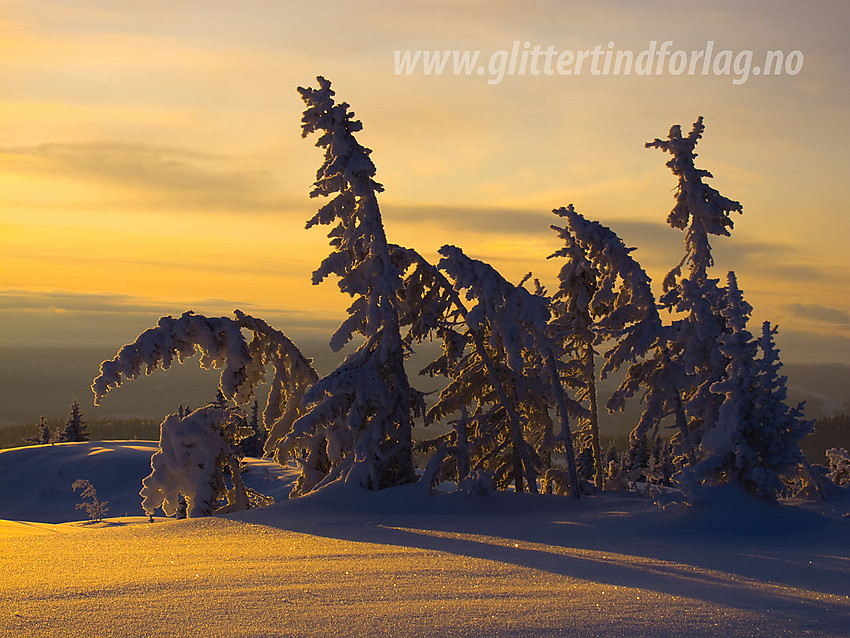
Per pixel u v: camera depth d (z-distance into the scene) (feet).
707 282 82.53
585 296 84.64
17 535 42.83
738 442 58.34
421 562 31.17
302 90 78.43
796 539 48.93
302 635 17.22
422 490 70.85
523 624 18.30
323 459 86.63
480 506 68.59
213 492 80.59
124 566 29.48
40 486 282.36
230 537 45.29
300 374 87.35
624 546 43.80
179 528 51.06
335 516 62.23
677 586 24.99
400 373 78.28
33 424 558.97
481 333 85.20
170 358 78.64
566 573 27.99
